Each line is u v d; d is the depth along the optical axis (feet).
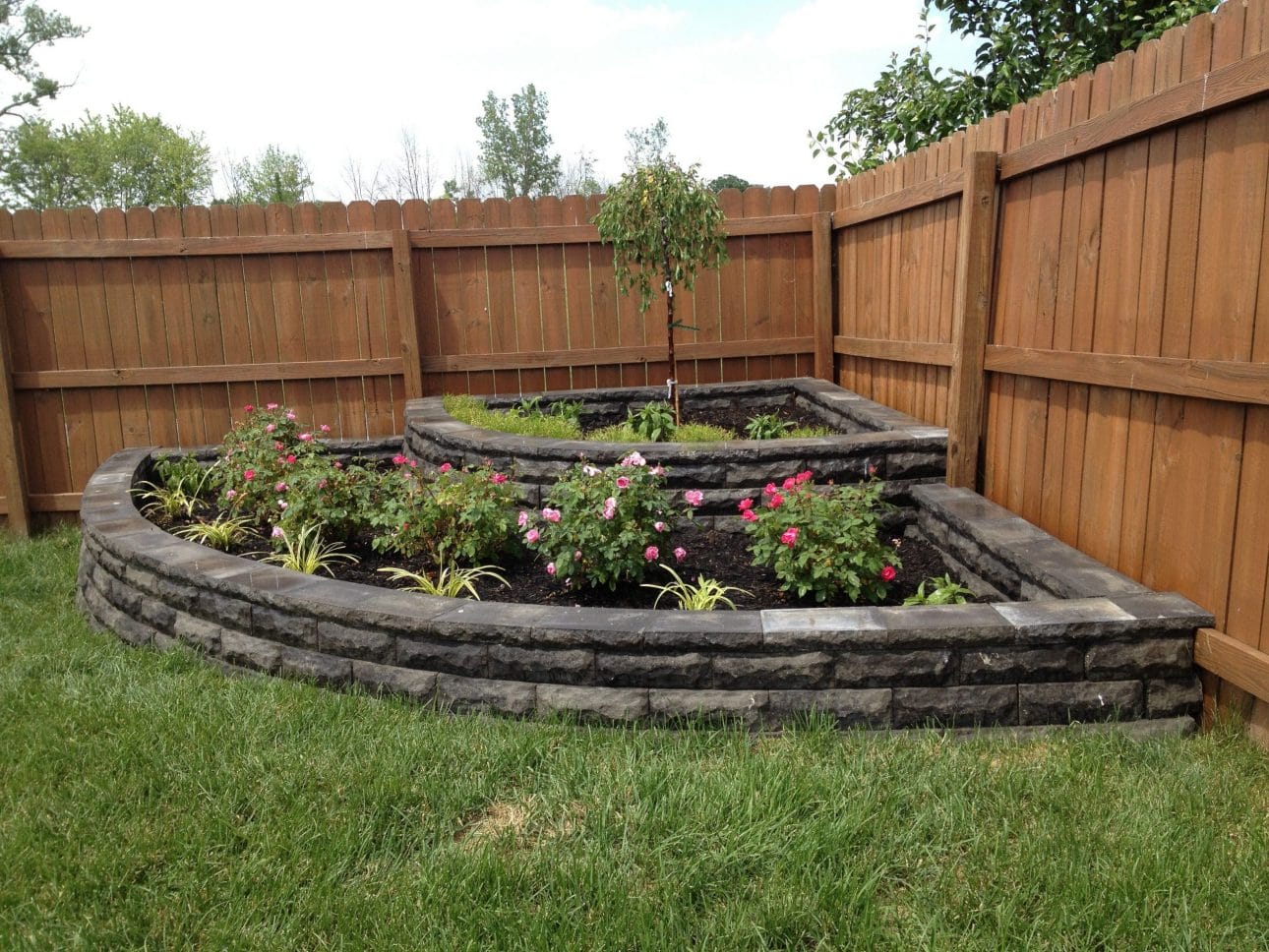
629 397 22.18
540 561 14.21
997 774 8.32
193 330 21.62
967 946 6.18
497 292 22.34
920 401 17.20
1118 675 9.44
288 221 21.62
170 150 95.35
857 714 9.50
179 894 6.98
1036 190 12.44
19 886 7.14
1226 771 8.34
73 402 21.56
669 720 9.72
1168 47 9.47
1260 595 8.61
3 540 20.42
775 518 12.21
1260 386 8.27
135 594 13.26
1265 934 6.21
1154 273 9.87
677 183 18.45
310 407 22.35
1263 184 8.24
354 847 7.48
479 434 17.74
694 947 6.26
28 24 86.17
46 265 20.94
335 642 10.87
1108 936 6.19
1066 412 11.89
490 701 10.15
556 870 7.02
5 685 11.22
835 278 22.13
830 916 6.48
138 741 9.35
